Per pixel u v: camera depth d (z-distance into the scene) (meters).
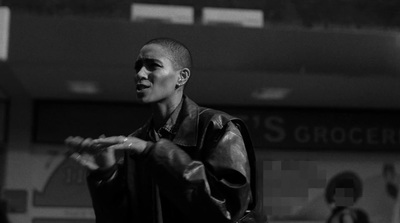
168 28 7.56
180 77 2.24
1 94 9.45
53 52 7.44
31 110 9.59
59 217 9.41
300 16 9.41
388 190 10.03
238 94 9.24
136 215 2.25
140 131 2.39
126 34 7.52
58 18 7.50
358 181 9.97
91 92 9.18
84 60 7.46
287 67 7.75
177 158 1.94
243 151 2.09
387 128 10.20
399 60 8.02
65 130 9.59
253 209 2.15
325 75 7.92
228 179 2.02
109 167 2.16
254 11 8.26
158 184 1.98
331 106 10.10
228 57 7.64
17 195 9.37
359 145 10.10
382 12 9.60
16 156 9.46
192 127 2.17
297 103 9.87
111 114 9.70
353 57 7.93
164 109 2.25
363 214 9.87
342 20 9.50
